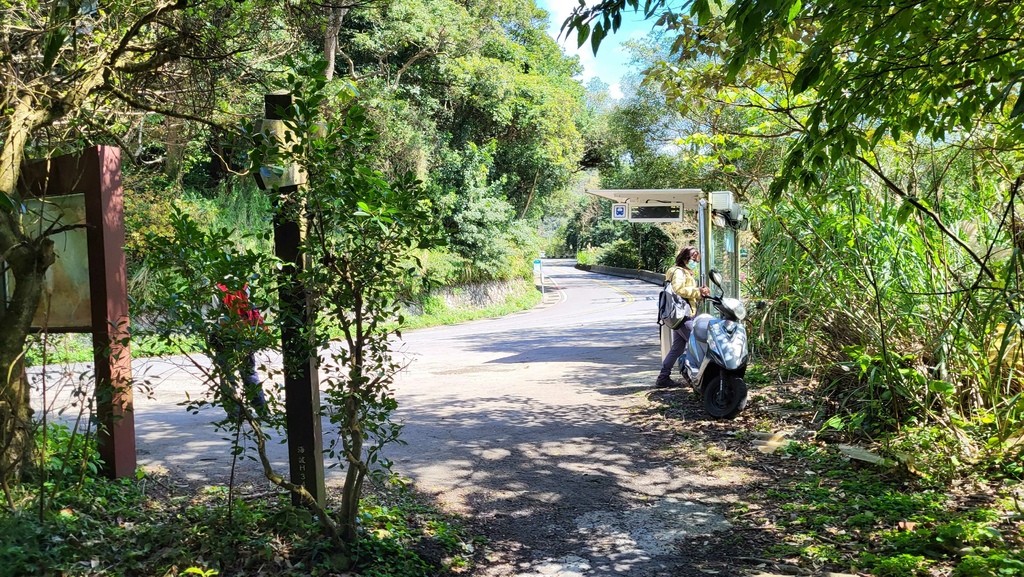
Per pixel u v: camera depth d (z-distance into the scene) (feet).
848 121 14.70
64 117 17.83
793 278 28.32
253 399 13.24
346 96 14.25
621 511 17.29
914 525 14.82
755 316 31.94
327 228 12.50
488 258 98.73
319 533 13.79
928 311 21.68
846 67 15.12
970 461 18.08
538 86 111.34
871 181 25.05
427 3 86.99
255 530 13.97
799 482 18.63
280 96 13.94
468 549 14.88
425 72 96.99
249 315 12.85
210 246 12.60
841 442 21.13
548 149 116.57
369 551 13.48
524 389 32.58
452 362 43.21
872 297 22.54
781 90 26.55
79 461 16.90
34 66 17.38
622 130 106.93
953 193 24.50
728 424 24.29
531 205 128.88
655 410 26.94
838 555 14.01
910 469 17.87
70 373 15.31
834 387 24.85
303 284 12.84
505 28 123.54
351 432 12.98
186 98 21.39
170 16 18.99
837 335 24.99
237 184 76.28
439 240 12.50
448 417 27.07
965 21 13.94
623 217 39.45
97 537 13.17
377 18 81.97
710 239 32.14
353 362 12.90
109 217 17.57
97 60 16.90
